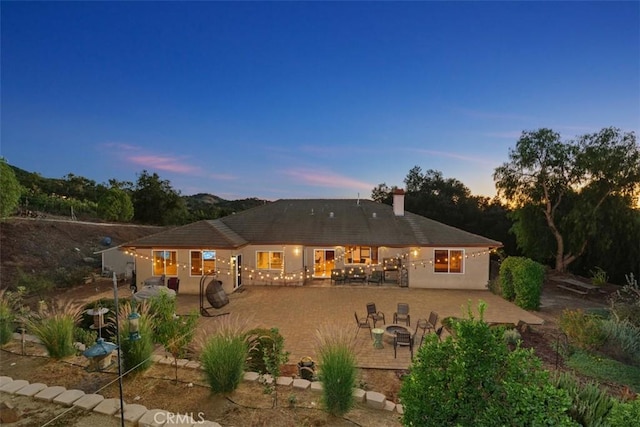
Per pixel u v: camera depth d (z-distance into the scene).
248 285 18.97
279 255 19.23
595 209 20.66
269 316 13.13
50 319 7.33
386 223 21.09
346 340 6.15
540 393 2.95
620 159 20.11
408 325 11.58
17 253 19.33
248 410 5.29
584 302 16.17
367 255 20.27
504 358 3.37
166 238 17.53
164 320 6.83
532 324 12.37
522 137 23.20
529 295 14.34
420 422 3.44
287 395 5.84
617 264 21.25
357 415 5.27
